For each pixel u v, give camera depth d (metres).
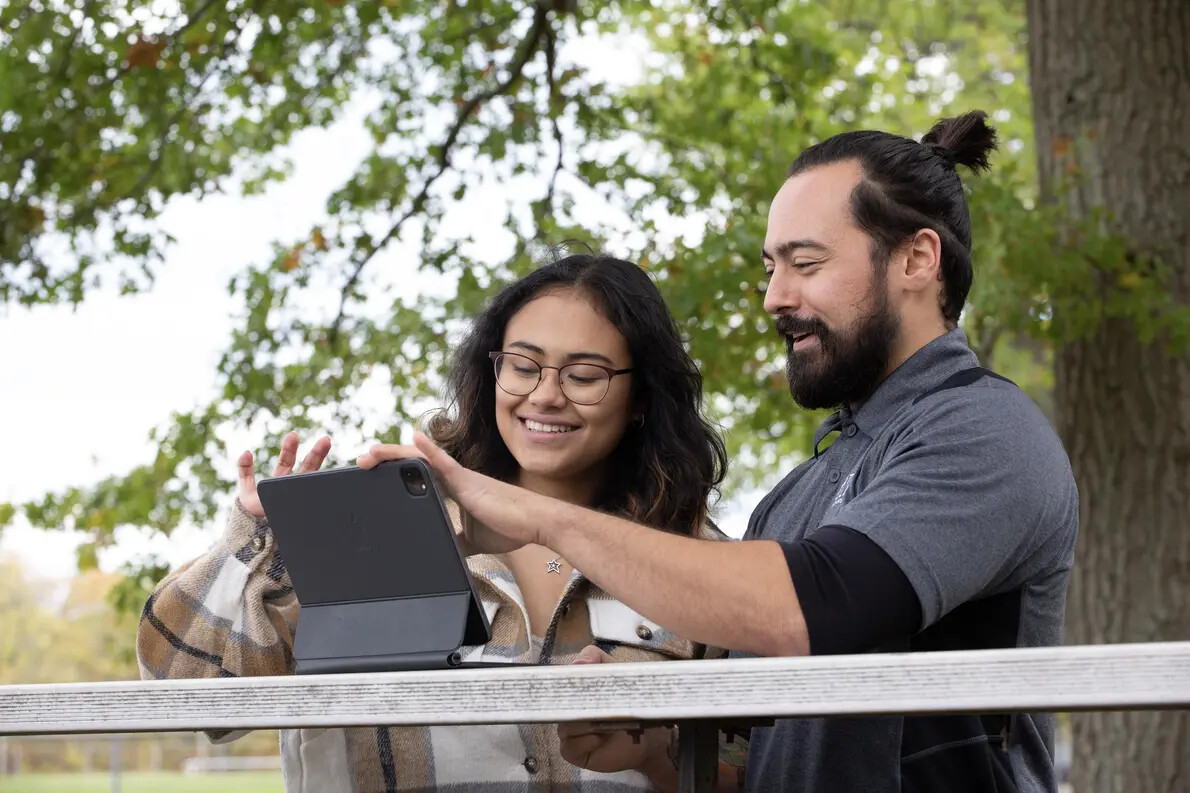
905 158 1.96
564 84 6.67
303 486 1.52
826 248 1.94
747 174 6.70
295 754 1.92
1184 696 1.01
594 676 1.18
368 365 6.12
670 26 8.21
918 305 1.96
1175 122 5.02
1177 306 4.79
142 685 1.33
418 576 1.48
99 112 6.48
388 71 7.18
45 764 21.75
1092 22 5.13
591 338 2.03
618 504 2.14
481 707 1.21
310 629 1.54
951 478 1.64
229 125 7.11
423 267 6.38
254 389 6.32
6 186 6.35
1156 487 4.79
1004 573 1.69
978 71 10.55
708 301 5.44
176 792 18.41
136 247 6.57
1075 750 4.80
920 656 1.09
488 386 2.17
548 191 6.57
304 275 6.59
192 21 6.39
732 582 1.50
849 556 1.54
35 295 6.50
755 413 6.43
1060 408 5.04
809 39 7.31
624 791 1.90
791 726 1.84
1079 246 4.86
